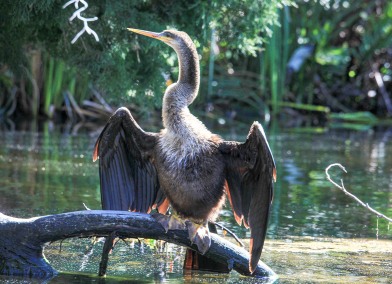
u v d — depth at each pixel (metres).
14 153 16.44
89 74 13.62
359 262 9.05
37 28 13.02
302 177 15.01
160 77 13.39
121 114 8.16
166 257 9.23
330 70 27.66
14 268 8.25
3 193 12.33
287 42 25.42
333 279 8.30
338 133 22.86
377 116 27.44
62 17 12.03
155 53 13.01
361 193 13.51
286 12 24.89
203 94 25.16
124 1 12.09
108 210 8.16
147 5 12.95
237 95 25.75
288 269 8.69
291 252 9.48
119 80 12.97
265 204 7.75
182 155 7.96
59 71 22.94
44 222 8.15
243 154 7.90
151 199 8.52
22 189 12.71
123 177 8.45
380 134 22.91
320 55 27.12
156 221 8.08
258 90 26.70
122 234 8.09
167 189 8.08
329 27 27.00
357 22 28.33
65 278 8.15
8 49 13.28
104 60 12.65
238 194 8.13
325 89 27.56
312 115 26.80
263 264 8.38
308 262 9.02
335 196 13.22
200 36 13.08
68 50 13.01
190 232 8.02
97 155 8.41
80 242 9.81
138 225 8.06
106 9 11.88
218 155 8.02
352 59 28.05
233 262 8.26
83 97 23.30
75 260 8.93
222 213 11.80
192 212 8.08
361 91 27.59
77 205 11.59
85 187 13.05
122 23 12.21
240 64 26.67
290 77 26.78
